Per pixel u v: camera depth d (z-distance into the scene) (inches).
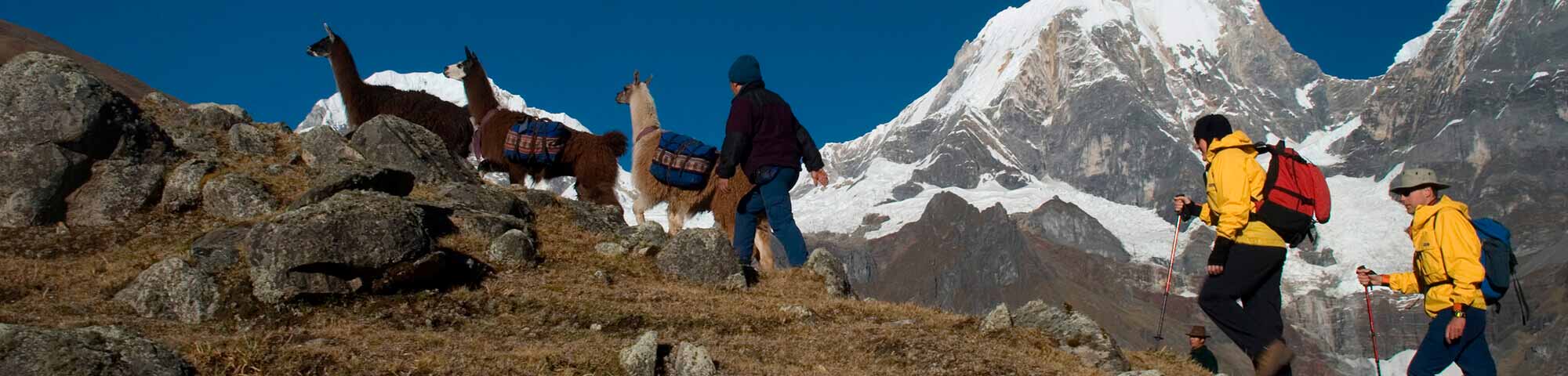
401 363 297.4
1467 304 333.1
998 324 388.5
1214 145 321.1
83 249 446.3
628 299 418.0
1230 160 310.8
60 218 474.9
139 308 362.6
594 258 493.4
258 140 606.9
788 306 409.7
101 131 499.2
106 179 491.5
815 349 355.9
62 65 505.4
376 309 380.2
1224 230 306.8
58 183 475.5
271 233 382.3
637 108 586.2
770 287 482.6
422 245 397.1
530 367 300.2
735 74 470.9
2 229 455.2
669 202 540.1
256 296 370.6
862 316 414.0
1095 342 380.5
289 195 519.8
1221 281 313.3
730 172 459.2
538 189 621.3
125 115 518.6
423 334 353.4
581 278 451.5
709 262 477.7
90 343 261.9
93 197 483.5
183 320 358.9
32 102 486.3
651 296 426.9
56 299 370.3
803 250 490.0
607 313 389.7
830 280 500.1
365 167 505.7
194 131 591.2
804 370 329.4
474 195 542.9
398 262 388.2
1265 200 309.6
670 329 377.1
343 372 286.2
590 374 299.4
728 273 476.7
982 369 333.4
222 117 627.2
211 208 500.7
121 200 486.9
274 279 373.1
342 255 378.9
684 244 486.0
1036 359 355.9
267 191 514.0
